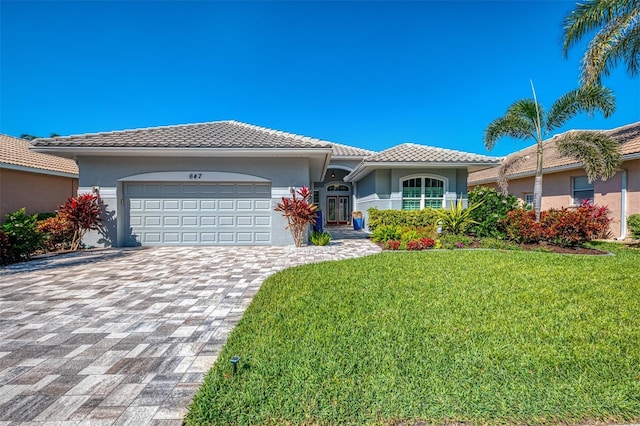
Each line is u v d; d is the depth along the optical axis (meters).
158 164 11.94
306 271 7.51
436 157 16.17
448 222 13.10
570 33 12.86
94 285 6.52
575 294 5.52
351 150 25.91
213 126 14.33
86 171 11.72
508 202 13.52
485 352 3.41
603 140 12.02
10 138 18.69
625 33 12.15
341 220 27.66
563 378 2.94
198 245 12.23
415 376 2.95
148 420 2.47
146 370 3.20
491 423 2.41
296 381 2.88
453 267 7.74
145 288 6.30
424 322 4.27
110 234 11.82
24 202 15.77
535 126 13.34
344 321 4.34
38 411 2.57
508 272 7.15
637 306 4.90
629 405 2.58
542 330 4.00
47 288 6.30
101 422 2.45
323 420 2.43
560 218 11.05
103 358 3.46
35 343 3.83
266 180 12.20
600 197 14.66
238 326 4.23
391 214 15.20
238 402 2.62
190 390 2.86
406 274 7.07
